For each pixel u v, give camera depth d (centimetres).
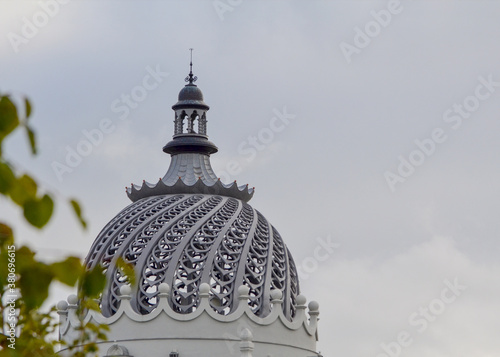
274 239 10744
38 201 1992
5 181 1983
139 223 10450
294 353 10238
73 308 10088
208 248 10056
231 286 9988
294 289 10756
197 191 10931
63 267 2069
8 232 2075
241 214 10662
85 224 2027
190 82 11781
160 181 10919
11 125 2011
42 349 3130
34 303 2050
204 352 9744
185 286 10038
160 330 9775
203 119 11481
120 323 9838
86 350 3453
